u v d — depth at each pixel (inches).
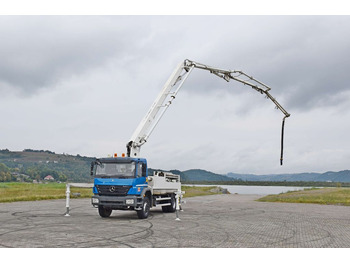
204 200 1398.9
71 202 1048.2
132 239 401.7
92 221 573.6
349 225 577.9
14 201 1057.5
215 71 957.8
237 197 1764.3
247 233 462.6
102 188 616.7
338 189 1915.6
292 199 1318.9
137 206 612.1
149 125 770.2
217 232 466.6
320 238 434.6
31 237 405.1
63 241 382.0
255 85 1045.2
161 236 425.7
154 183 678.5
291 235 454.3
